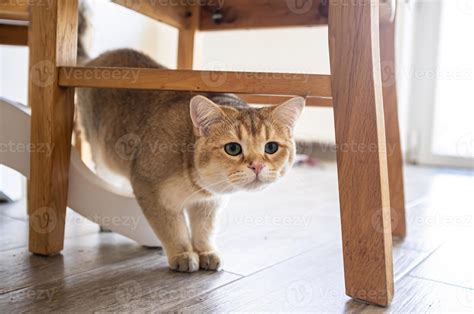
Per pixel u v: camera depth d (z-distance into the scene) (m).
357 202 1.03
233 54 3.97
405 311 1.00
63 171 1.30
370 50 0.98
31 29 1.23
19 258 1.26
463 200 2.41
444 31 3.77
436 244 1.56
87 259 1.28
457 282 1.19
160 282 1.13
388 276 1.02
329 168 3.53
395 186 1.64
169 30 3.62
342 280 1.17
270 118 1.21
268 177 1.17
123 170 1.44
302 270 1.25
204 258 1.25
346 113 1.02
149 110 1.36
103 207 1.35
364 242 1.03
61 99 1.26
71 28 1.26
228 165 1.16
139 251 1.38
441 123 3.85
